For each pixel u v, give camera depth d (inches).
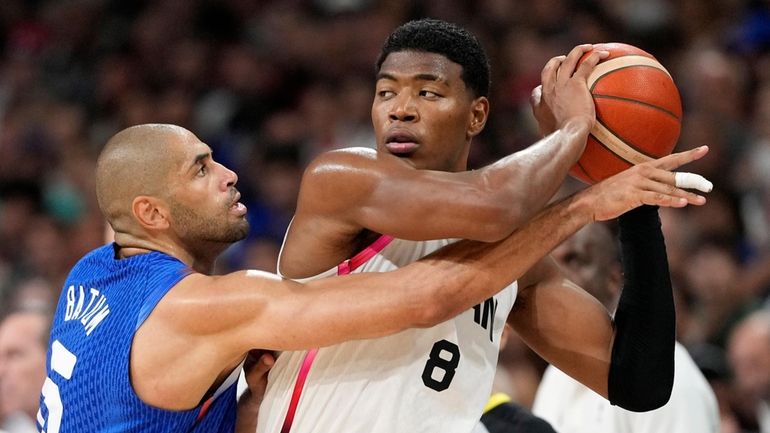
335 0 1069.8
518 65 956.6
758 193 810.2
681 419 395.9
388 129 290.5
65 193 938.7
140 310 291.1
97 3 1127.6
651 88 292.2
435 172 276.2
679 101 299.9
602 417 412.8
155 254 303.0
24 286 778.2
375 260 295.9
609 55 298.0
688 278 714.8
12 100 1057.5
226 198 315.0
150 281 294.7
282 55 1042.1
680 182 275.4
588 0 1001.5
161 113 1003.9
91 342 297.4
